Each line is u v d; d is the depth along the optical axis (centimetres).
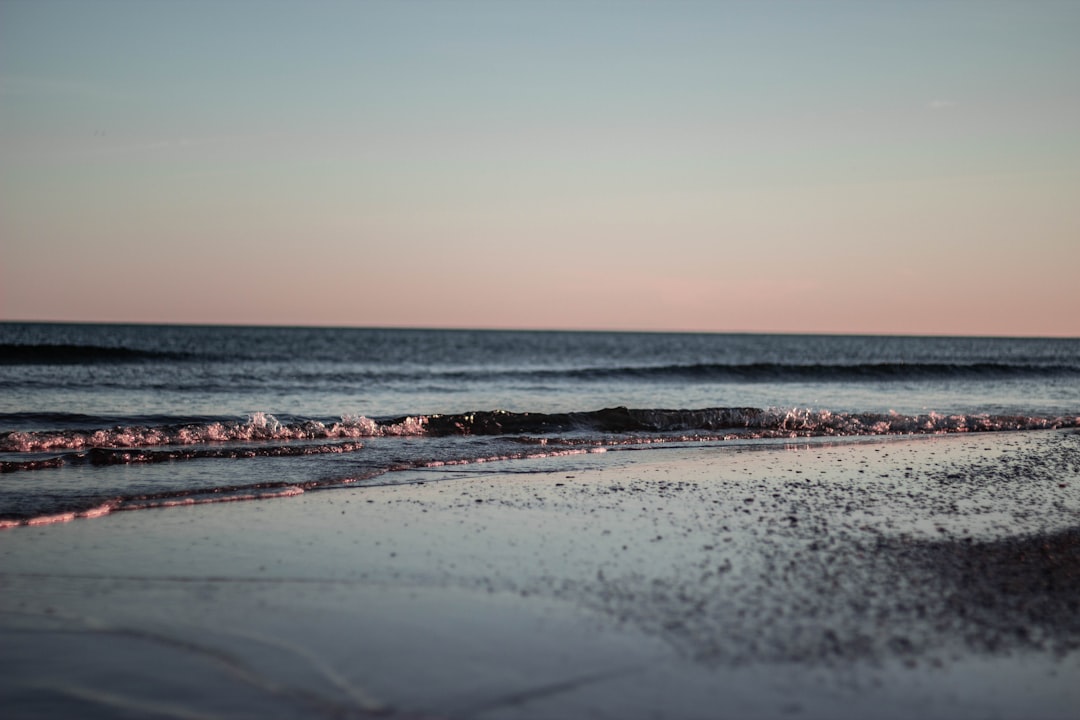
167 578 588
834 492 962
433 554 661
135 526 747
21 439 1205
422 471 1088
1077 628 516
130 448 1226
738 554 669
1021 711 402
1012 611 545
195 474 1013
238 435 1377
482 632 487
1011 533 761
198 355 3988
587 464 1179
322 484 966
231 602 537
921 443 1482
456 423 1586
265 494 900
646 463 1195
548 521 786
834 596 564
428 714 378
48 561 627
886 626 509
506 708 386
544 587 576
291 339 9075
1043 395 2933
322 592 560
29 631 477
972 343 15362
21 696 389
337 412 1930
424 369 3981
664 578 600
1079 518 837
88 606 525
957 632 503
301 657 445
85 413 1719
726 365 3719
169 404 1984
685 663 445
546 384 3117
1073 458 1296
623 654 456
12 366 3100
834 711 393
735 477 1066
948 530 768
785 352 8450
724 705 396
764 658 454
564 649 462
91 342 6656
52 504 812
